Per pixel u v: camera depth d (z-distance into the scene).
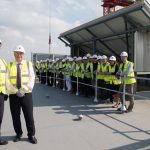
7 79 5.39
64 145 5.37
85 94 11.84
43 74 18.17
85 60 12.05
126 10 10.42
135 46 11.43
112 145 5.36
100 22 12.33
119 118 7.62
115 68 9.60
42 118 7.60
